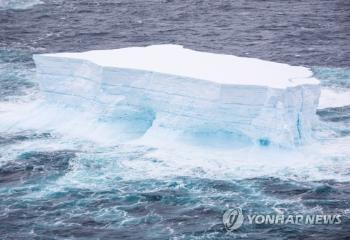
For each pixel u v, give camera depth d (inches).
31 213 4916.3
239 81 5856.3
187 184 5329.7
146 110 6245.1
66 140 6156.5
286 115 5762.8
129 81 6161.4
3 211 4945.9
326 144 6028.5
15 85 7677.2
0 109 6879.9
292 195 5152.6
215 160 5693.9
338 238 4554.6
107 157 5797.2
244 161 5679.1
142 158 5757.9
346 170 5536.4
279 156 5713.6
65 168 5625.0
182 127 5994.1
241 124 5841.5
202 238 4554.6
